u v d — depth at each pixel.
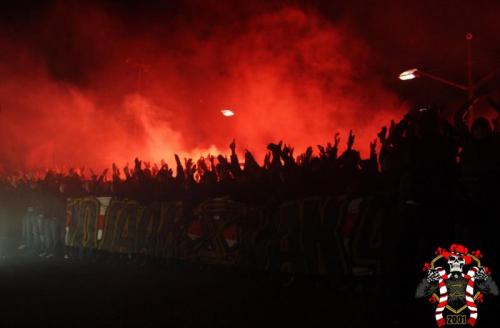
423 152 6.44
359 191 8.53
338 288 8.76
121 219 13.71
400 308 6.50
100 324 6.64
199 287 9.41
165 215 12.52
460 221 6.66
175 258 12.09
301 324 6.44
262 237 10.12
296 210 9.46
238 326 6.40
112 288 9.39
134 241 13.23
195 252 11.59
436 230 6.33
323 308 7.36
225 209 10.99
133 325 6.56
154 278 10.61
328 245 8.85
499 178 6.99
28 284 9.96
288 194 9.62
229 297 8.35
